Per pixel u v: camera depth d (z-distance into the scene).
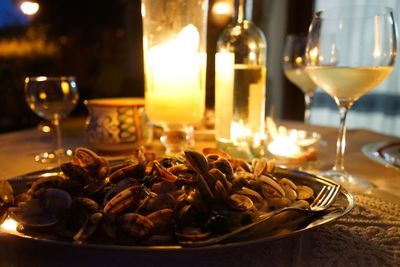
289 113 2.21
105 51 1.89
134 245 0.25
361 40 0.44
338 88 0.45
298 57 0.81
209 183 0.28
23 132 0.79
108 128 0.56
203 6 0.52
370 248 0.29
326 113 2.25
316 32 0.46
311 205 0.31
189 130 0.59
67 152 0.59
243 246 0.24
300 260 0.27
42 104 0.59
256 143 0.53
